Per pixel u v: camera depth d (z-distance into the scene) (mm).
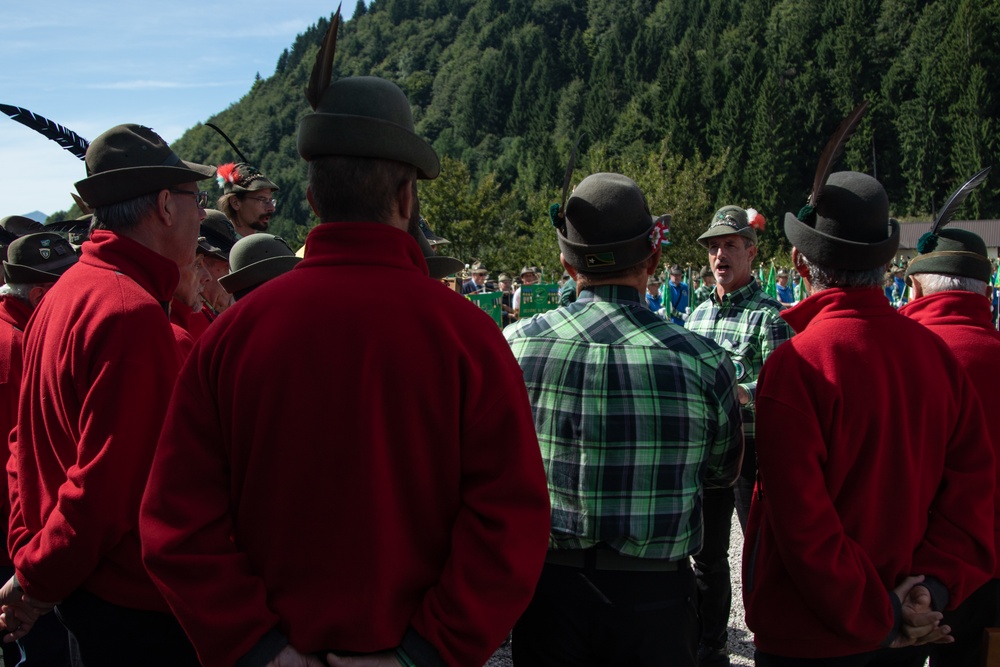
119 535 1929
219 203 4328
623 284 2188
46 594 1958
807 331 2129
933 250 2672
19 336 3115
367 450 1485
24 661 2934
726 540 3496
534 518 1536
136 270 2119
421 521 1544
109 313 1954
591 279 2201
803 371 2059
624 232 2137
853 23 97938
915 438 2094
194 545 1508
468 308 1603
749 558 2334
